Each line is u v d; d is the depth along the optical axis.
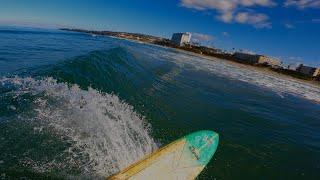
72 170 5.37
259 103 18.45
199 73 28.92
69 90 9.03
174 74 22.50
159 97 12.97
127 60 20.66
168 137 8.68
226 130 10.74
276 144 10.41
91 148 6.21
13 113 6.63
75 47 26.05
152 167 5.40
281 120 14.63
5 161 5.04
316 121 16.56
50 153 5.63
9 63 12.37
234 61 100.44
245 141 9.98
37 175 4.95
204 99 15.38
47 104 7.50
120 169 5.86
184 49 125.44
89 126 7.00
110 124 7.59
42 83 9.05
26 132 6.03
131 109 9.90
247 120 12.95
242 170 7.70
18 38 30.39
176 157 5.99
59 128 6.52
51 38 38.62
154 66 23.88
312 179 8.12
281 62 110.56
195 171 6.08
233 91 21.36
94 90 10.27
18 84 8.55
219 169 7.41
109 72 13.70
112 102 9.70
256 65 95.56
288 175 8.05
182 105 12.75
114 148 6.54
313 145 11.28
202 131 6.93
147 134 8.24
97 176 5.42
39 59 14.55
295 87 39.97
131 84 13.59
